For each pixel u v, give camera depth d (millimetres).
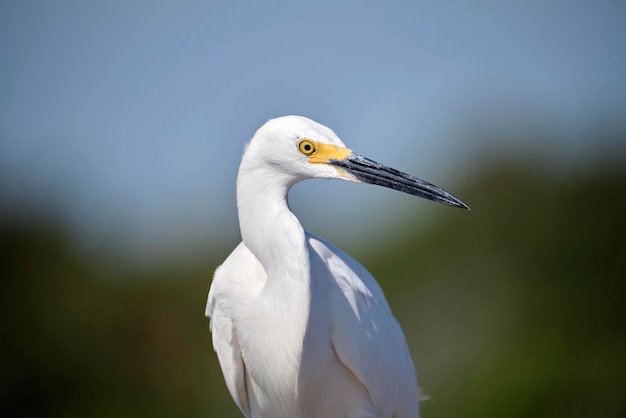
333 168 5879
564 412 11555
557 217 14469
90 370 14703
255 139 5812
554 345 12516
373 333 6160
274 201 5758
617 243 13758
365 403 6258
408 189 6066
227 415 13188
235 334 6316
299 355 5641
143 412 13773
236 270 6207
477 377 12297
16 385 14500
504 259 14211
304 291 5496
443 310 13688
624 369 11852
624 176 14609
